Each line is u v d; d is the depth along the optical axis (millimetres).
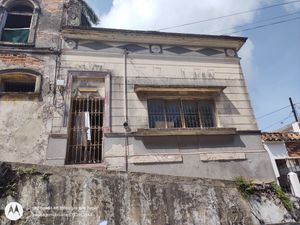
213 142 9203
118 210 4820
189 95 9906
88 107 9164
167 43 10797
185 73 10359
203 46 11102
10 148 8055
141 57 10281
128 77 9797
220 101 10055
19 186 4758
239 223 5211
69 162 8297
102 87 9531
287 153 11000
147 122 9164
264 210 5488
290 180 10250
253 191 5680
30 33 9984
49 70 9398
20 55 9445
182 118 9648
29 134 8328
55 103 8898
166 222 4887
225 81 10539
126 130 8828
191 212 5086
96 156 8500
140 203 4961
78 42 10094
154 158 8531
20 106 8688
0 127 8266
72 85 9344
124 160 8352
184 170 8547
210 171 8695
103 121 8891
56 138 8344
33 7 10852
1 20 10180
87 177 5039
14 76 9180
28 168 4969
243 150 9258
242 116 9961
